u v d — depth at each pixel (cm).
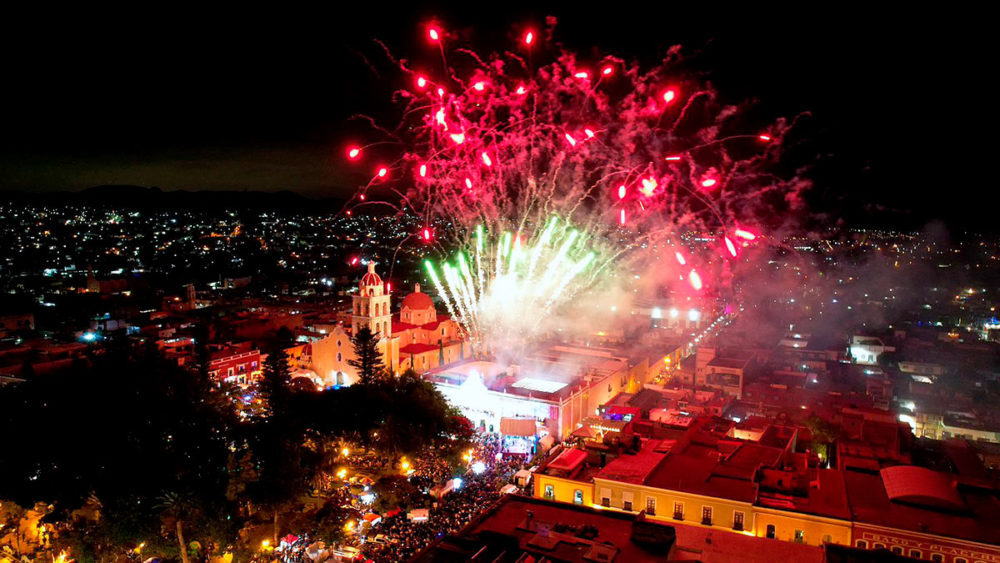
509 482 7125
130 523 5194
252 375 11469
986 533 4666
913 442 7912
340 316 16675
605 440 6469
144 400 6009
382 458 7238
